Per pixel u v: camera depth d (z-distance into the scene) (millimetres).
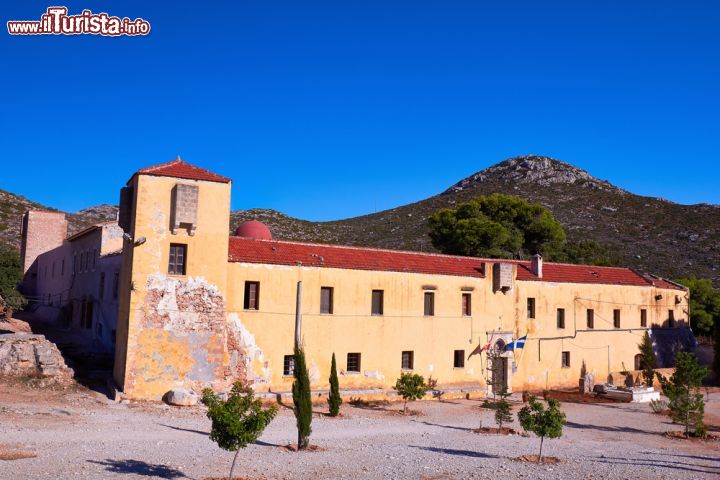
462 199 147250
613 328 48219
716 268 88875
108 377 32312
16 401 27172
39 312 58344
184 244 31344
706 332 64688
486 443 25047
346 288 35969
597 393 43281
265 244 35312
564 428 30516
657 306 51875
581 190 144250
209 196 32094
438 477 18266
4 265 45406
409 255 40156
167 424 25547
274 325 33438
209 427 25516
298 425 22172
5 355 31453
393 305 37500
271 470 18516
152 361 30062
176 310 30750
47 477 16000
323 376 34719
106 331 39875
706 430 29453
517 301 42781
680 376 31312
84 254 47750
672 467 21312
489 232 63344
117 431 23422
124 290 31531
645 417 35406
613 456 23203
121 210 32969
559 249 71188
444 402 37500
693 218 115625
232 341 32188
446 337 39312
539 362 43656
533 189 147625
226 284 32250
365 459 20641
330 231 127625
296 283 34344
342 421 29234
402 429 27969
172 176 31344
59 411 26172
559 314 45562
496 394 39844
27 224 62531
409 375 33844
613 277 49750
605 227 115938
